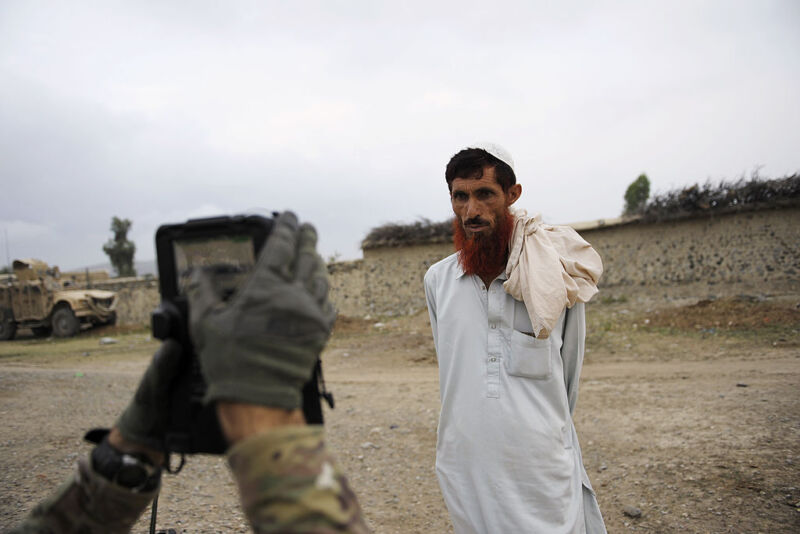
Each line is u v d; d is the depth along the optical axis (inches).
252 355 29.9
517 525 74.9
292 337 30.5
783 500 134.6
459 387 81.1
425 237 661.9
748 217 560.4
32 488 147.3
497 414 77.5
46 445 188.5
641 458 171.5
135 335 683.4
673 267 586.9
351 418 237.9
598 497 149.3
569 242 83.7
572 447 83.0
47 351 557.9
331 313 35.0
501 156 79.5
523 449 76.2
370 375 359.6
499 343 79.9
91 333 729.6
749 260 558.9
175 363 37.1
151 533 75.9
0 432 205.0
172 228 37.3
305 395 39.3
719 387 249.0
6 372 350.3
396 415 240.1
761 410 203.6
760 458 159.3
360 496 158.9
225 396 30.0
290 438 29.9
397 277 680.4
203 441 37.3
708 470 155.8
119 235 1533.0
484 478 77.5
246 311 30.3
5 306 735.1
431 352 429.1
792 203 534.0
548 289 75.4
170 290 37.9
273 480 28.7
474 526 78.4
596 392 258.7
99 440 43.0
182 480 164.7
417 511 148.1
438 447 84.8
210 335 30.7
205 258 36.9
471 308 82.7
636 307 534.3
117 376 343.6
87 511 38.2
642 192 968.9
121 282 832.3
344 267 695.7
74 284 835.4
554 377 79.0
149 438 38.5
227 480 164.9
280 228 32.9
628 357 359.3
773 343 355.3
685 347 368.5
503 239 80.8
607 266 613.0
